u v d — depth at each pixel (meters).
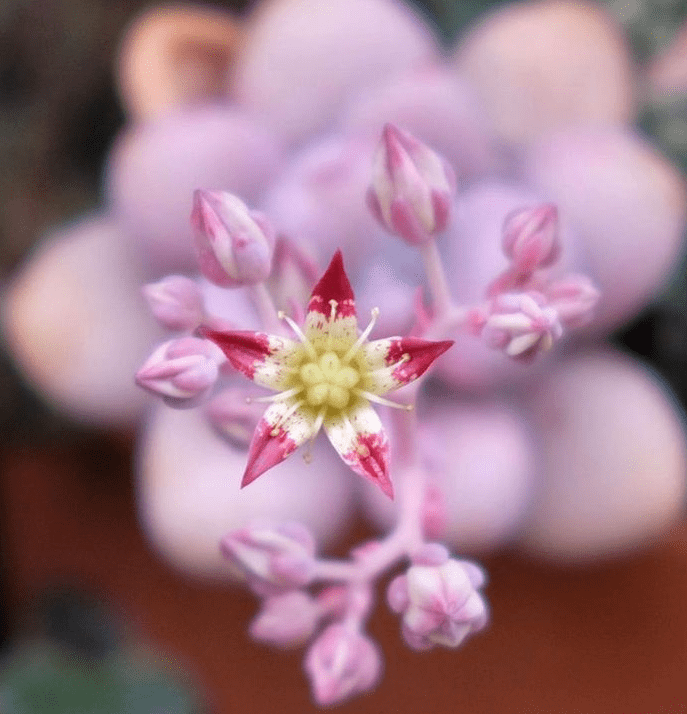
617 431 0.22
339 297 0.18
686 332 0.24
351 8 0.22
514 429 0.22
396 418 0.19
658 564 0.25
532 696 0.25
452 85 0.22
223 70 0.24
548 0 0.23
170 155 0.22
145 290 0.19
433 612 0.19
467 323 0.19
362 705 0.25
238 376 0.20
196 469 0.22
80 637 0.26
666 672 0.25
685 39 0.25
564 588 0.25
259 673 0.25
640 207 0.22
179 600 0.26
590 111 0.23
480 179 0.22
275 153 0.22
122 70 0.24
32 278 0.23
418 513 0.20
